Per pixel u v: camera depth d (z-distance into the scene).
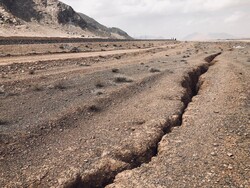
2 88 18.50
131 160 10.97
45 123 13.17
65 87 20.36
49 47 48.69
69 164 10.06
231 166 9.21
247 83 22.00
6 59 32.28
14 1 134.38
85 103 16.41
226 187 8.05
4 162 9.92
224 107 15.82
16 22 106.38
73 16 157.88
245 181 8.30
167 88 20.95
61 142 11.73
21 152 10.66
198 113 15.13
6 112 14.48
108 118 14.78
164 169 9.41
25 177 9.19
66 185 9.08
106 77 24.61
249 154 10.02
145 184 8.57
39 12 141.12
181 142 11.46
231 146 10.74
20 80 20.98
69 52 47.59
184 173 8.99
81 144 11.61
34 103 16.27
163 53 52.97
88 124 13.88
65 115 14.35
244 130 12.27
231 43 86.69
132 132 12.98
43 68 28.28
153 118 14.57
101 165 10.16
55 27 136.75
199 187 8.15
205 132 12.30
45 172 9.49
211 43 89.69
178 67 31.00
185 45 79.06
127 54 47.84
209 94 19.33
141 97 18.98
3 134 11.68
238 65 32.84
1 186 8.63
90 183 9.63
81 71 27.03
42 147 11.20
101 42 71.56
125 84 22.14
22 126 12.68
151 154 11.56
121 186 8.64
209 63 39.03
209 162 9.57
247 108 15.44
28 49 43.50
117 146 11.50
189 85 25.31
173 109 16.03
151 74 26.36
